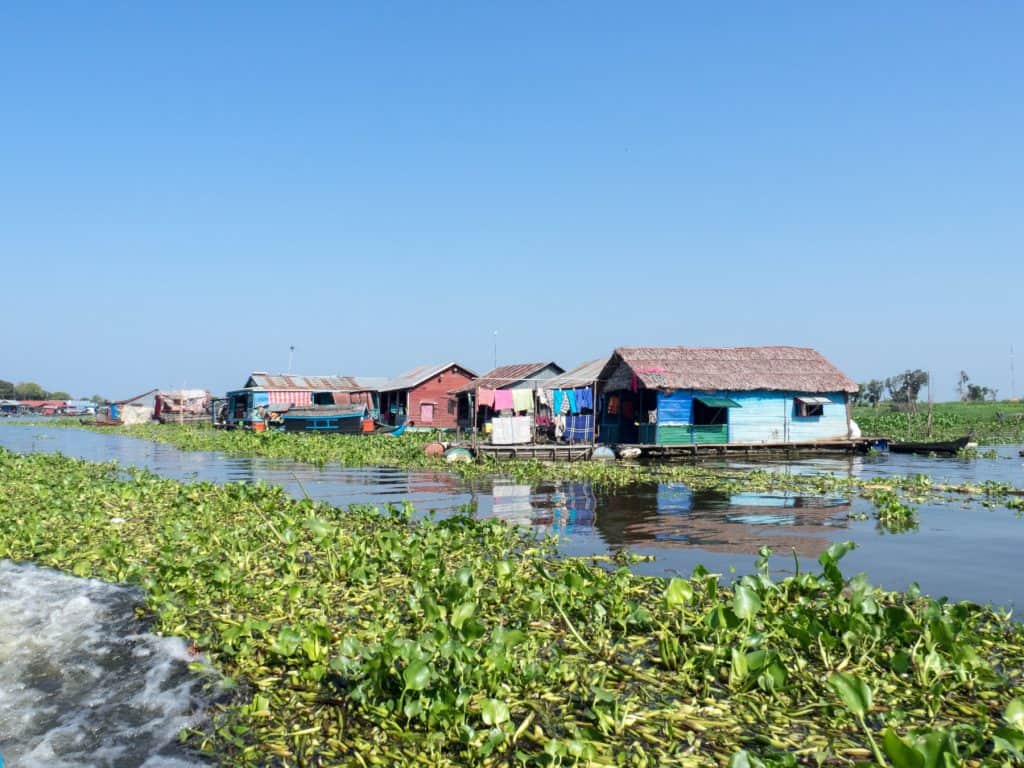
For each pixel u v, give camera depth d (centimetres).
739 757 457
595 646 720
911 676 632
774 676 610
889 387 7856
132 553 1130
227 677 660
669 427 3241
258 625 741
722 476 2330
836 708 576
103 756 527
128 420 7881
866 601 732
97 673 677
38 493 1697
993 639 733
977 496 1866
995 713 570
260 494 1669
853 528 1407
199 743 545
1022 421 5544
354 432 4897
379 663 591
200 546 1152
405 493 1969
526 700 591
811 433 3438
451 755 518
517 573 947
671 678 643
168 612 812
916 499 1791
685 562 1120
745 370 3431
